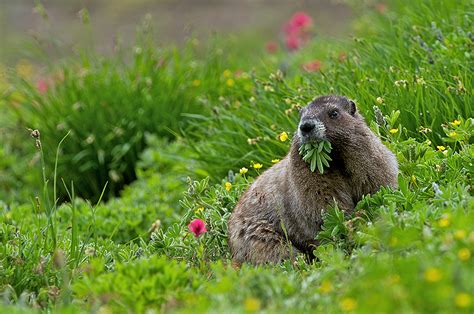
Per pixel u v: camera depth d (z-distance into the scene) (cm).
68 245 1065
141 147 1634
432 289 648
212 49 1741
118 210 1370
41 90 1756
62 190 1631
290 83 1370
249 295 740
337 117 985
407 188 939
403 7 1534
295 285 771
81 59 1753
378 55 1341
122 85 1672
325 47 1734
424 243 780
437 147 1073
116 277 809
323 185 978
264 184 1045
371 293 670
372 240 821
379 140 1027
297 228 1006
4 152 1703
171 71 1727
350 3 1738
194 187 1081
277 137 1218
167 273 812
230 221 1061
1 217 1253
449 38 1295
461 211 809
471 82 1191
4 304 848
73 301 835
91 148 1634
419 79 1160
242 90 1472
